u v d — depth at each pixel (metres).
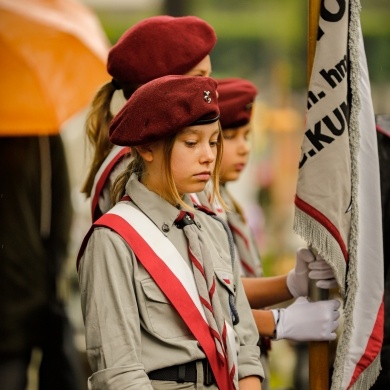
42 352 17.30
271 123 32.00
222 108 12.88
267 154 36.62
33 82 17.52
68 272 17.94
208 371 9.73
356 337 11.48
